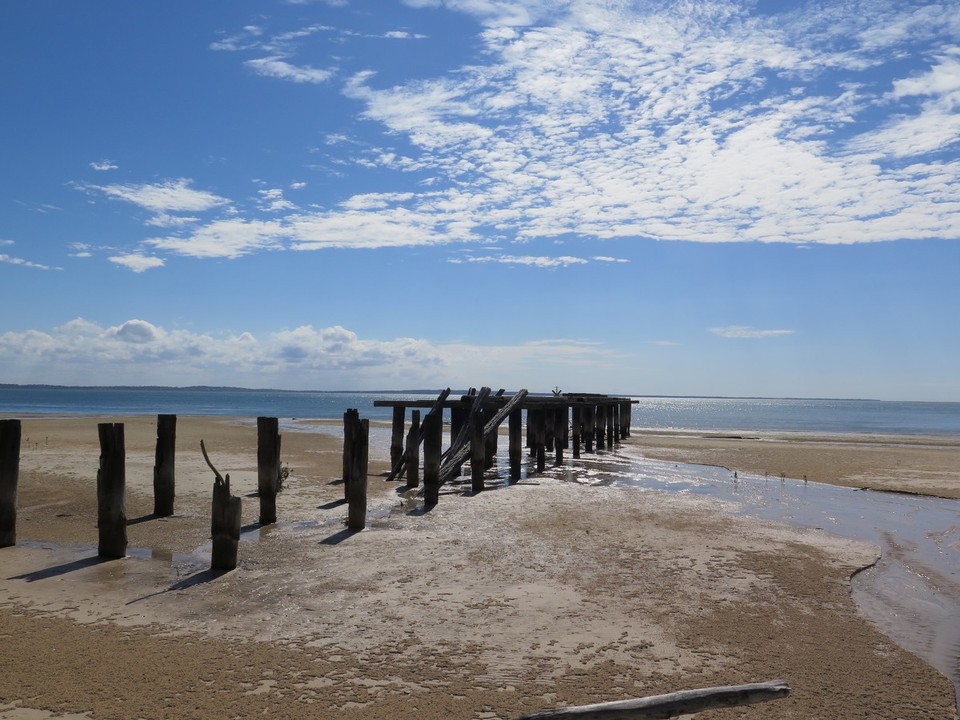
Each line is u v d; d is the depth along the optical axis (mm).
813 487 20484
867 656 7527
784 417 98500
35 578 9781
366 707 6062
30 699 6039
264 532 12977
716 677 6848
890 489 20250
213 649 7305
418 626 8133
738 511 16078
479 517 14648
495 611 8703
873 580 10719
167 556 11148
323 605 8828
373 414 82562
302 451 27266
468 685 6559
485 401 19328
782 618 8703
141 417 54062
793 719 6086
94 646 7309
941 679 6984
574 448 28172
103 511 10867
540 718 4535
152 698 6125
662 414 111938
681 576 10430
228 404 130125
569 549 11930
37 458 21656
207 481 18281
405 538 12586
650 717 4594
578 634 7965
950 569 11500
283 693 6301
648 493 18344
